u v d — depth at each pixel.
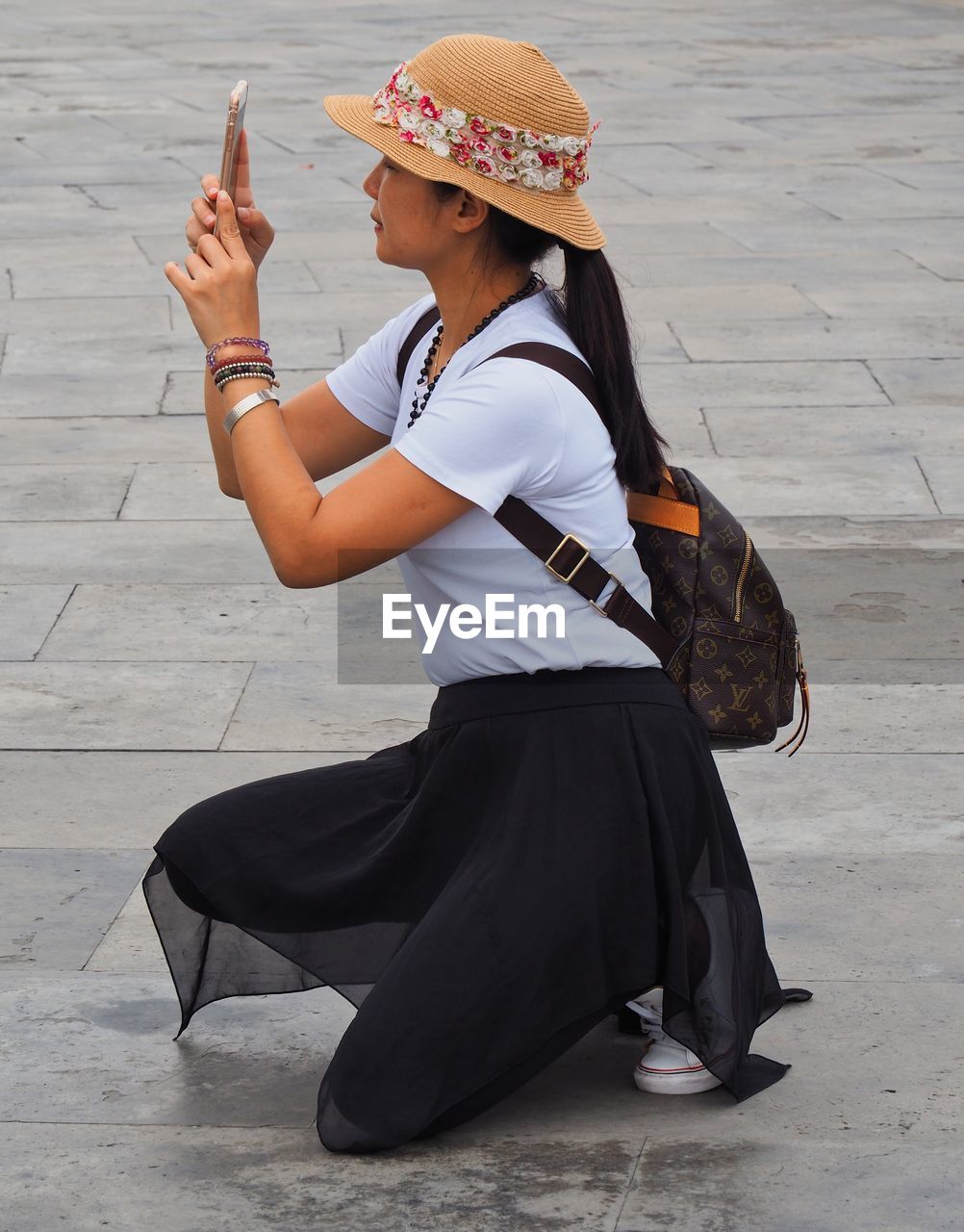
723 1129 2.61
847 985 3.12
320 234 10.44
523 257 2.57
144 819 4.00
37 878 3.70
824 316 8.69
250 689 4.78
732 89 15.93
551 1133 2.61
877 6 22.34
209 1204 2.40
